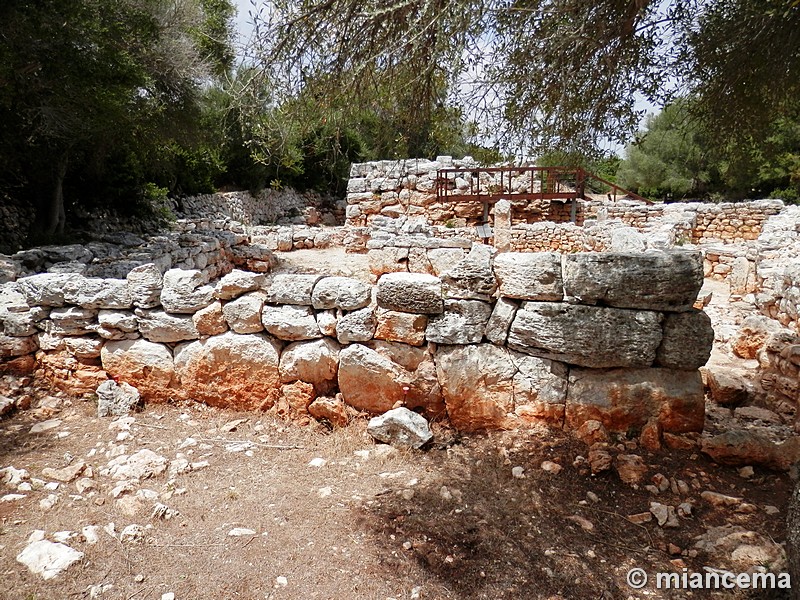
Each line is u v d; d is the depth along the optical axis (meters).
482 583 2.57
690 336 3.61
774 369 5.03
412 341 4.03
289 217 26.28
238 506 3.22
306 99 3.91
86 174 12.89
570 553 2.77
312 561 2.72
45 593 2.47
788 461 3.35
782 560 2.58
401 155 4.50
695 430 3.72
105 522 3.04
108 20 9.75
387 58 3.63
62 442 4.07
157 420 4.45
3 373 4.82
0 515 3.07
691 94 4.64
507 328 3.96
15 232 11.18
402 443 3.86
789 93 4.38
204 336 4.50
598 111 4.43
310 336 4.23
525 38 3.80
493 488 3.36
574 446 3.69
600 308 3.68
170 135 11.85
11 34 7.87
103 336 4.71
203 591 2.51
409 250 12.93
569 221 18.09
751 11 3.83
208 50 11.16
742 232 15.30
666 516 2.97
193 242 12.39
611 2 3.46
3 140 9.34
